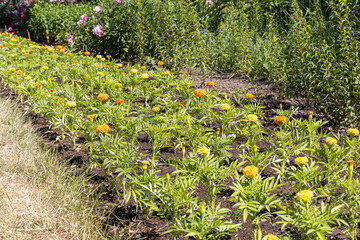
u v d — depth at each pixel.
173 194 2.26
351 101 4.01
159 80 5.10
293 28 4.48
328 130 4.05
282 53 4.92
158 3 6.90
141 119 3.61
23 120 4.54
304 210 1.92
